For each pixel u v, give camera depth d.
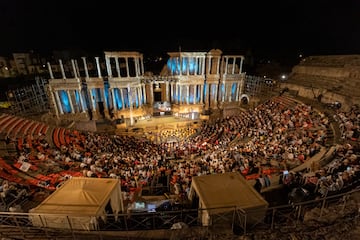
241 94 56.72
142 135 42.50
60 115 44.59
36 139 27.98
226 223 9.67
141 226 11.48
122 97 49.16
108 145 31.28
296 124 29.55
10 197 13.80
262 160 21.19
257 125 33.66
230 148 25.95
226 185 11.38
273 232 9.11
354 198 11.43
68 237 9.52
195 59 53.62
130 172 20.14
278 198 14.43
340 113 28.86
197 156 26.75
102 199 10.60
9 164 20.22
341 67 41.94
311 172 16.25
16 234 9.78
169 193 16.67
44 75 67.69
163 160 24.72
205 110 53.31
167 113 53.72
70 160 22.77
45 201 10.43
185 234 9.27
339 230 9.01
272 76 68.31
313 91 40.91
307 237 8.72
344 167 16.30
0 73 67.00
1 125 28.42
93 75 62.88
